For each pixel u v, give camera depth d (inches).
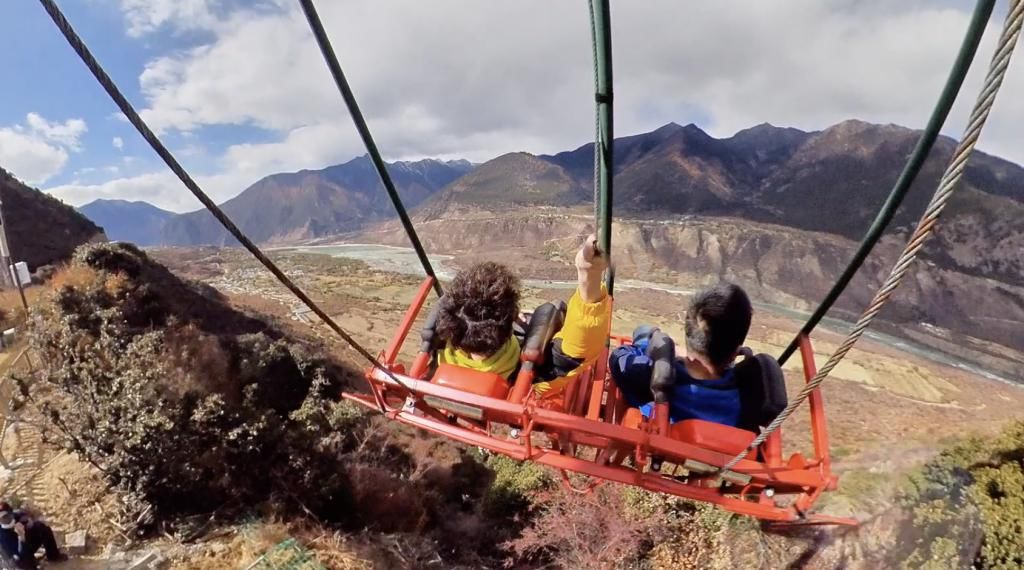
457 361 183.0
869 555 621.9
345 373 1672.0
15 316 1224.2
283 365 1231.5
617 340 267.4
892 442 792.9
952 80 108.8
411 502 1009.5
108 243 1563.7
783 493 172.4
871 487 689.0
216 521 745.0
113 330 958.4
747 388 183.6
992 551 546.3
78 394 800.3
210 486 770.2
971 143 83.0
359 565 771.4
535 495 1029.2
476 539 1008.2
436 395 173.9
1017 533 540.4
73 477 760.3
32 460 794.2
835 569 641.0
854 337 111.8
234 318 1781.5
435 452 1284.4
